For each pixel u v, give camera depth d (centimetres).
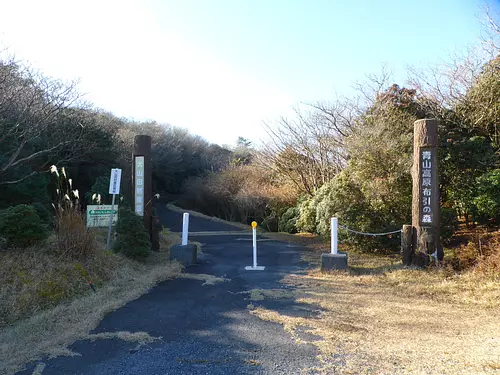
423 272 748
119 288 655
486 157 1052
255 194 2177
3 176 1090
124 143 2344
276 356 384
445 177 1109
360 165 1052
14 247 647
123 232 859
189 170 3759
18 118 1038
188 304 579
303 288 678
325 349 398
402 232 825
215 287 687
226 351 399
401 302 586
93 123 1791
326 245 1226
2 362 376
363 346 407
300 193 1884
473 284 657
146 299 608
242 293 646
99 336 443
